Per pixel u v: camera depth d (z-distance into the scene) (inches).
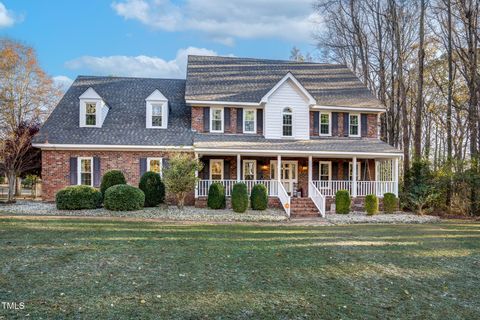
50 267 254.1
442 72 1147.3
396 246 381.4
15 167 762.2
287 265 287.7
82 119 748.6
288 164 817.5
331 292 228.1
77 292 206.7
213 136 767.1
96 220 503.8
